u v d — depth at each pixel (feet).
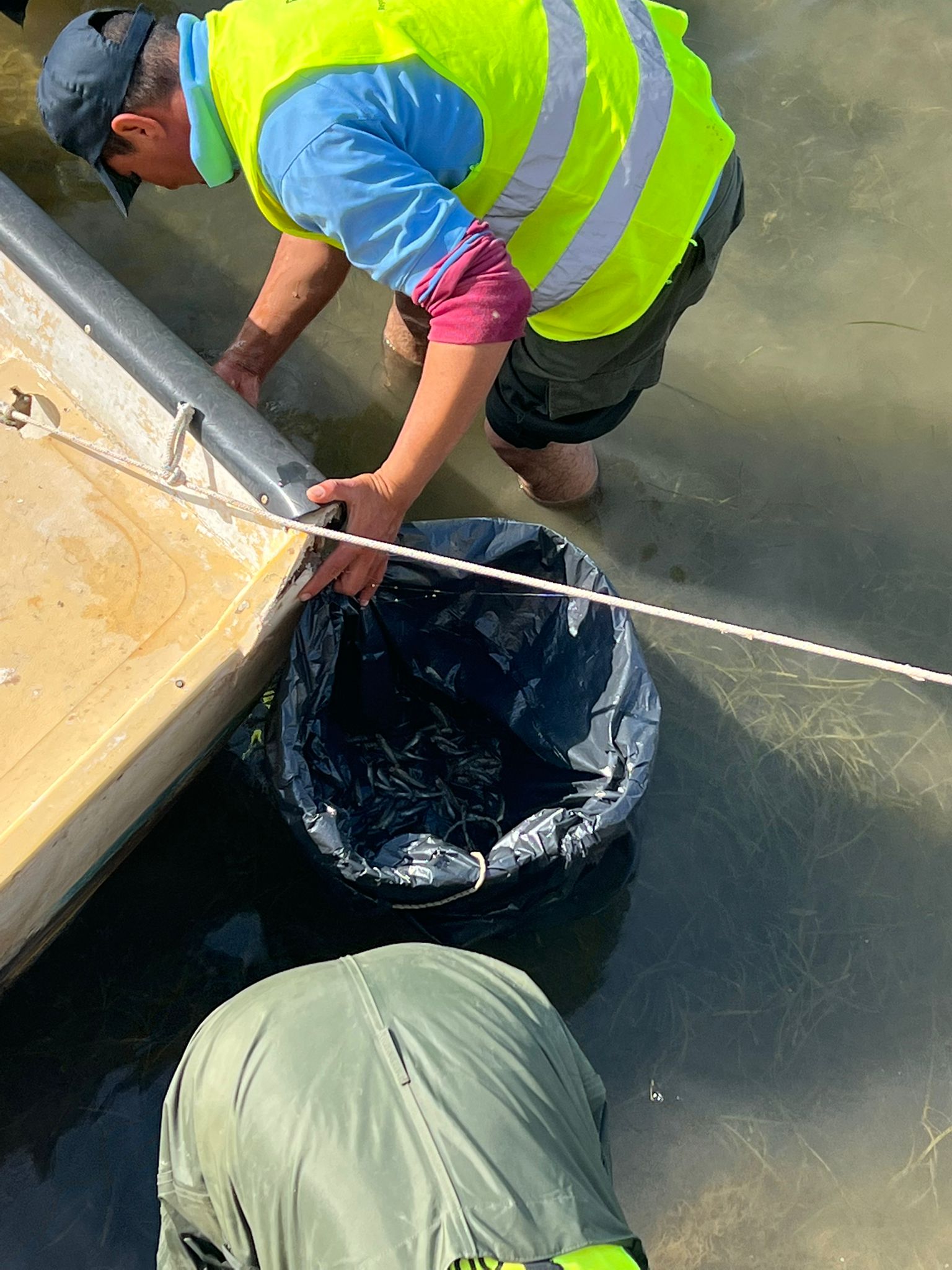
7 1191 4.78
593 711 5.06
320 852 4.47
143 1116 4.98
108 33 3.51
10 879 3.84
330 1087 2.96
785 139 7.68
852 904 5.64
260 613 4.31
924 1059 5.32
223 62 3.36
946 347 7.06
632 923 5.54
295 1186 2.85
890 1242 4.95
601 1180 3.07
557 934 5.48
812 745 5.99
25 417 4.87
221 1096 3.13
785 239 7.36
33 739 4.53
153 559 4.94
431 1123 2.85
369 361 6.79
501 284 3.52
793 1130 5.14
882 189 7.54
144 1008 5.17
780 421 6.81
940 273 7.30
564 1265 2.59
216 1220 3.53
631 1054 5.27
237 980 5.26
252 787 5.64
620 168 3.87
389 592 5.16
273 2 3.39
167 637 4.78
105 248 6.95
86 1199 4.80
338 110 3.27
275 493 4.17
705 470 6.66
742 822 5.79
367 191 3.31
